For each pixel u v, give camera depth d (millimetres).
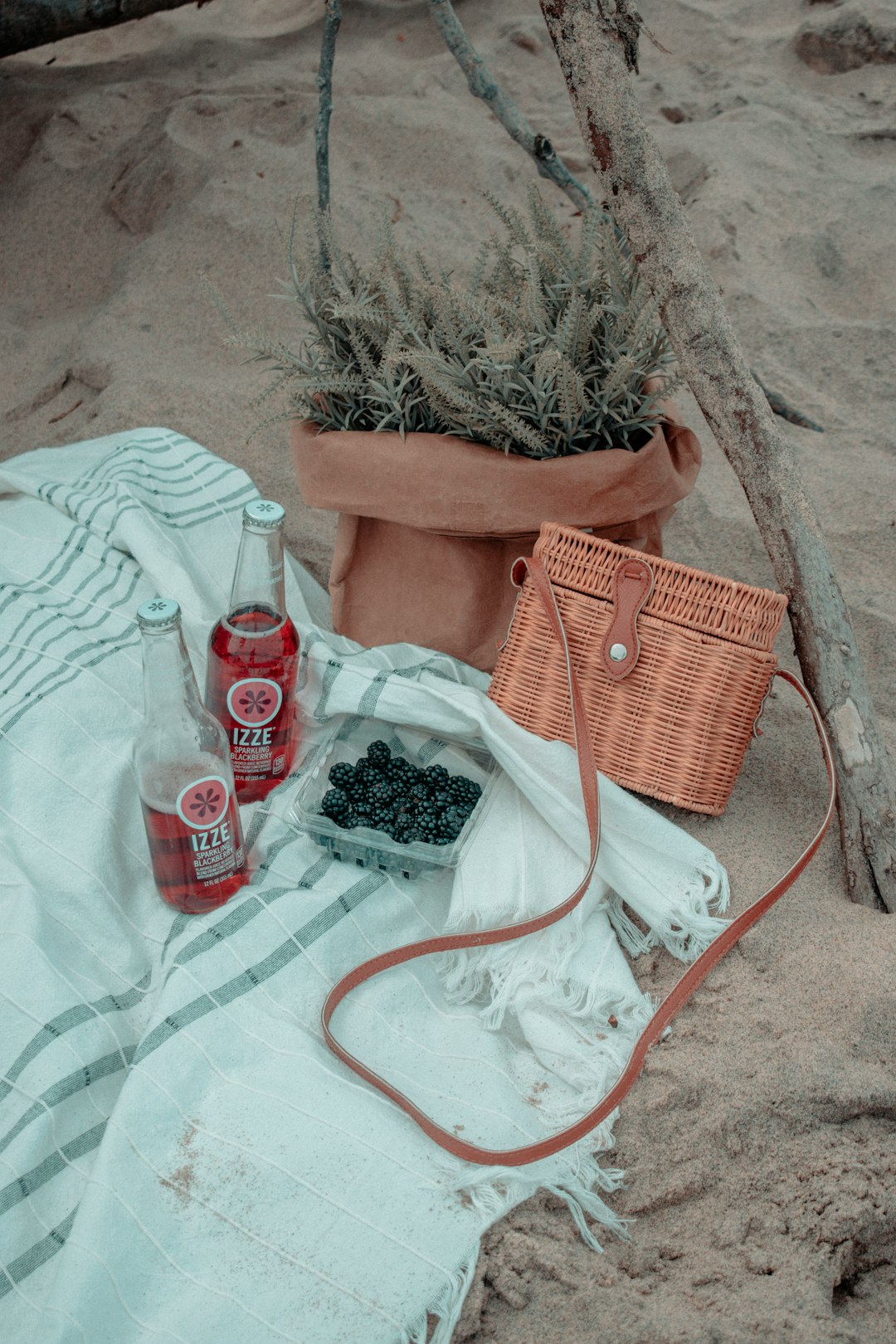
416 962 1705
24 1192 1368
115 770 1862
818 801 1954
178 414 3031
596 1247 1369
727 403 1830
